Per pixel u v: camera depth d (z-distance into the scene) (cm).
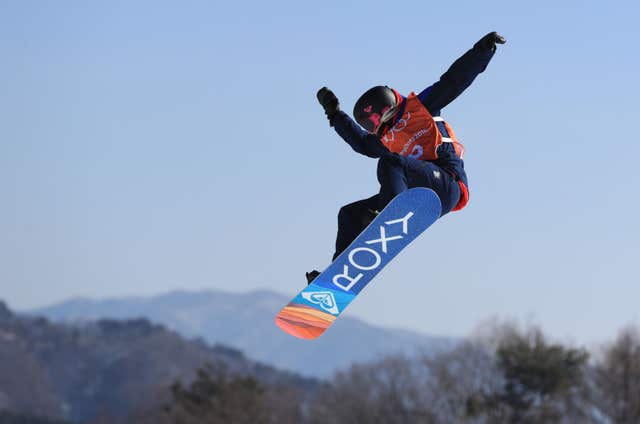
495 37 1174
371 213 1211
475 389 9325
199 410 10581
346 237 1214
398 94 1213
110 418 19162
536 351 8819
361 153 1250
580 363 8788
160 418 10838
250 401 10694
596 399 8794
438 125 1219
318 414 10762
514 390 8844
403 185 1177
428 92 1220
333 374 11712
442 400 9481
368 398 10050
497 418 8912
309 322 1063
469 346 9606
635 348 8594
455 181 1198
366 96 1205
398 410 9862
